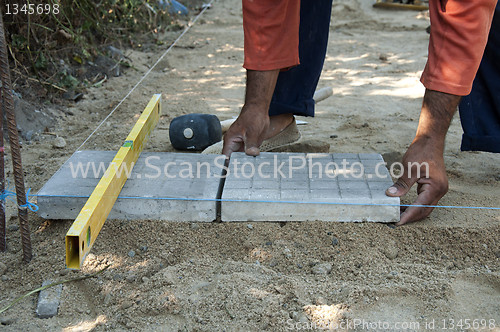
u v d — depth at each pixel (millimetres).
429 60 2152
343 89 4859
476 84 2600
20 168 1839
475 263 2021
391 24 7887
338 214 2199
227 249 2086
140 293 1791
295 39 2475
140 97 4375
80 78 4562
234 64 5648
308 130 3725
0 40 1675
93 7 5016
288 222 2221
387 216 2189
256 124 2570
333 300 1759
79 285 1856
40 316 1698
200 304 1721
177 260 2012
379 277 1891
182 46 6242
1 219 1989
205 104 4270
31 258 1979
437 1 2055
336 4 8875
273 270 1952
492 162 3078
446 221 2260
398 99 4535
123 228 2160
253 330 1616
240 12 8430
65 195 2166
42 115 3693
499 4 2350
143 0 6379
